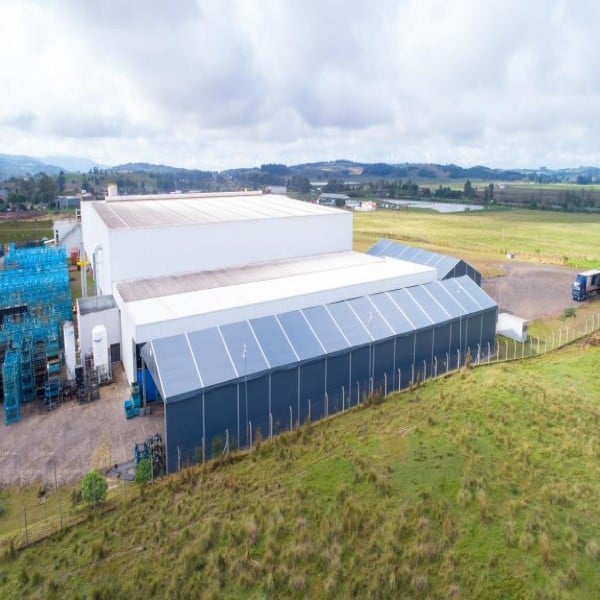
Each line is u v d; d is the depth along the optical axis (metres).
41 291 39.38
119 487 19.95
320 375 25.95
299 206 52.44
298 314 28.52
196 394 21.75
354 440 21.98
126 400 26.44
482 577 14.36
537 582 14.23
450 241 89.44
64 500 19.34
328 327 28.09
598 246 85.31
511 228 110.94
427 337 30.81
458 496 17.59
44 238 81.44
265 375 23.83
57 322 35.50
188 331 27.64
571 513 16.94
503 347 35.94
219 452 22.28
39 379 29.08
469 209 161.38
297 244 43.62
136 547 16.14
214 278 36.44
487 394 25.50
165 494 18.92
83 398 27.33
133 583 14.55
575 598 13.69
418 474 19.11
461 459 19.91
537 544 15.52
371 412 25.02
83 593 14.27
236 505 17.80
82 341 31.30
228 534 16.27
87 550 16.02
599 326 40.44
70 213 126.62
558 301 48.81
